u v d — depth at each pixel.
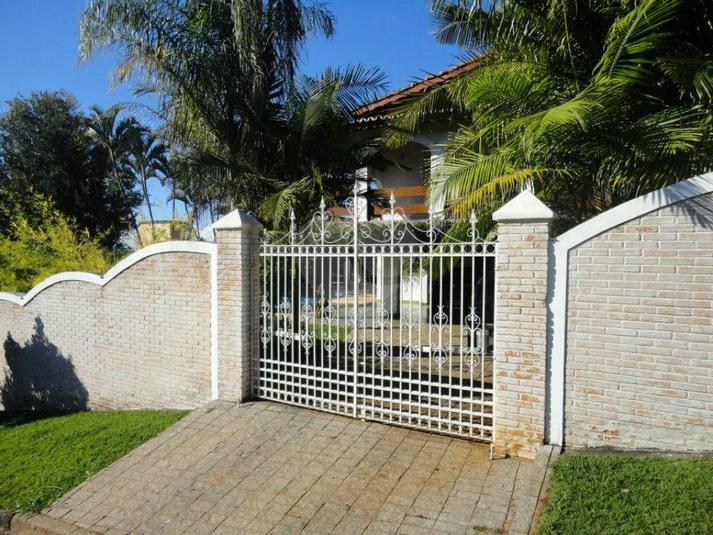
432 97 9.00
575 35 6.87
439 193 7.21
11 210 18.03
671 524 3.88
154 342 7.96
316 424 6.36
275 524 4.62
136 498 5.25
